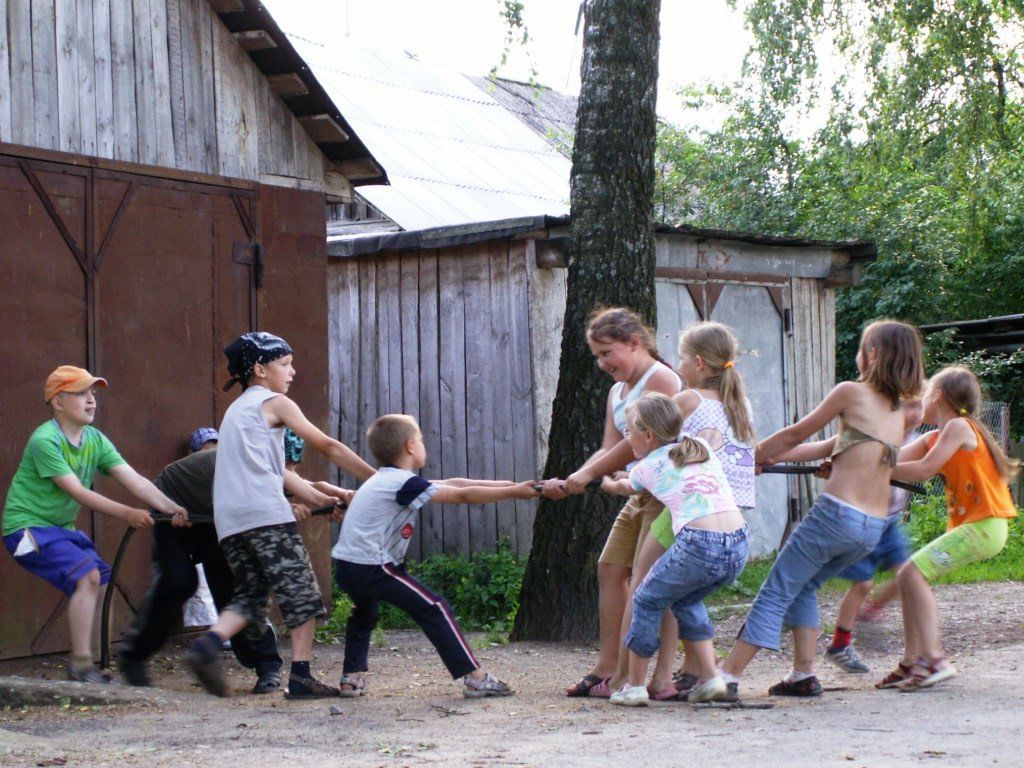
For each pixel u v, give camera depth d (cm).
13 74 699
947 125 1451
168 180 767
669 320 1136
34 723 516
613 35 806
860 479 550
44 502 616
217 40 806
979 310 2148
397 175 1403
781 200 1877
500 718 511
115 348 733
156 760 428
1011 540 1245
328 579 840
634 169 809
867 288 1805
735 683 545
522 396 1038
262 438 584
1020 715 483
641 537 549
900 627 826
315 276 852
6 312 682
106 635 677
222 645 582
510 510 1052
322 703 568
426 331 1092
